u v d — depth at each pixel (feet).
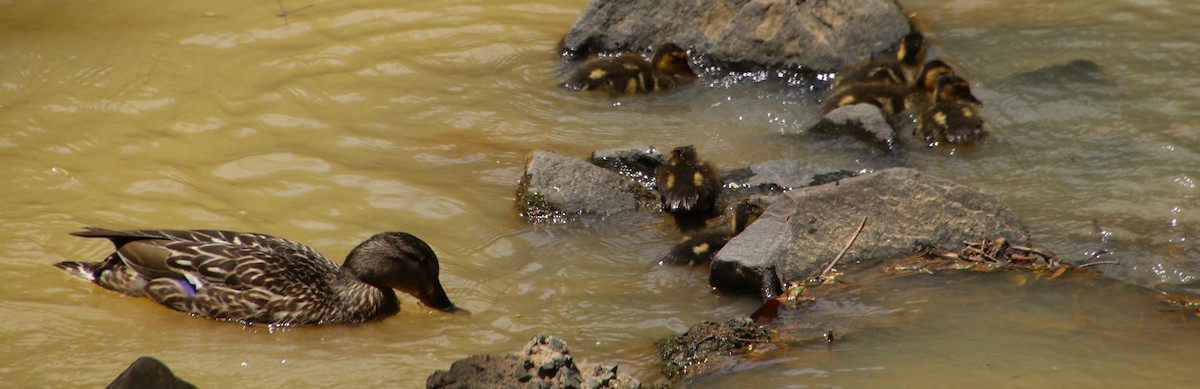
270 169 42.14
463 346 30.55
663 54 51.70
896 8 54.03
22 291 33.12
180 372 28.99
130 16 58.23
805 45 52.21
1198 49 50.55
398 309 33.12
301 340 31.09
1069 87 47.57
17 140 44.45
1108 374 25.76
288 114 47.19
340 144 44.57
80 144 44.19
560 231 37.70
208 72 51.52
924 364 26.89
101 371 29.07
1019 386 25.35
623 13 54.85
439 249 36.37
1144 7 56.03
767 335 29.27
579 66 52.03
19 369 29.01
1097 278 32.04
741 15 53.21
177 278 32.42
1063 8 57.06
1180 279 32.42
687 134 46.09
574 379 25.88
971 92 47.14
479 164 43.16
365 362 29.66
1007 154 42.52
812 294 31.94
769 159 43.32
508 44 55.42
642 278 34.40
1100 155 41.78
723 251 33.09
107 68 51.62
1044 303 30.40
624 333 30.86
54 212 38.37
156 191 40.11
